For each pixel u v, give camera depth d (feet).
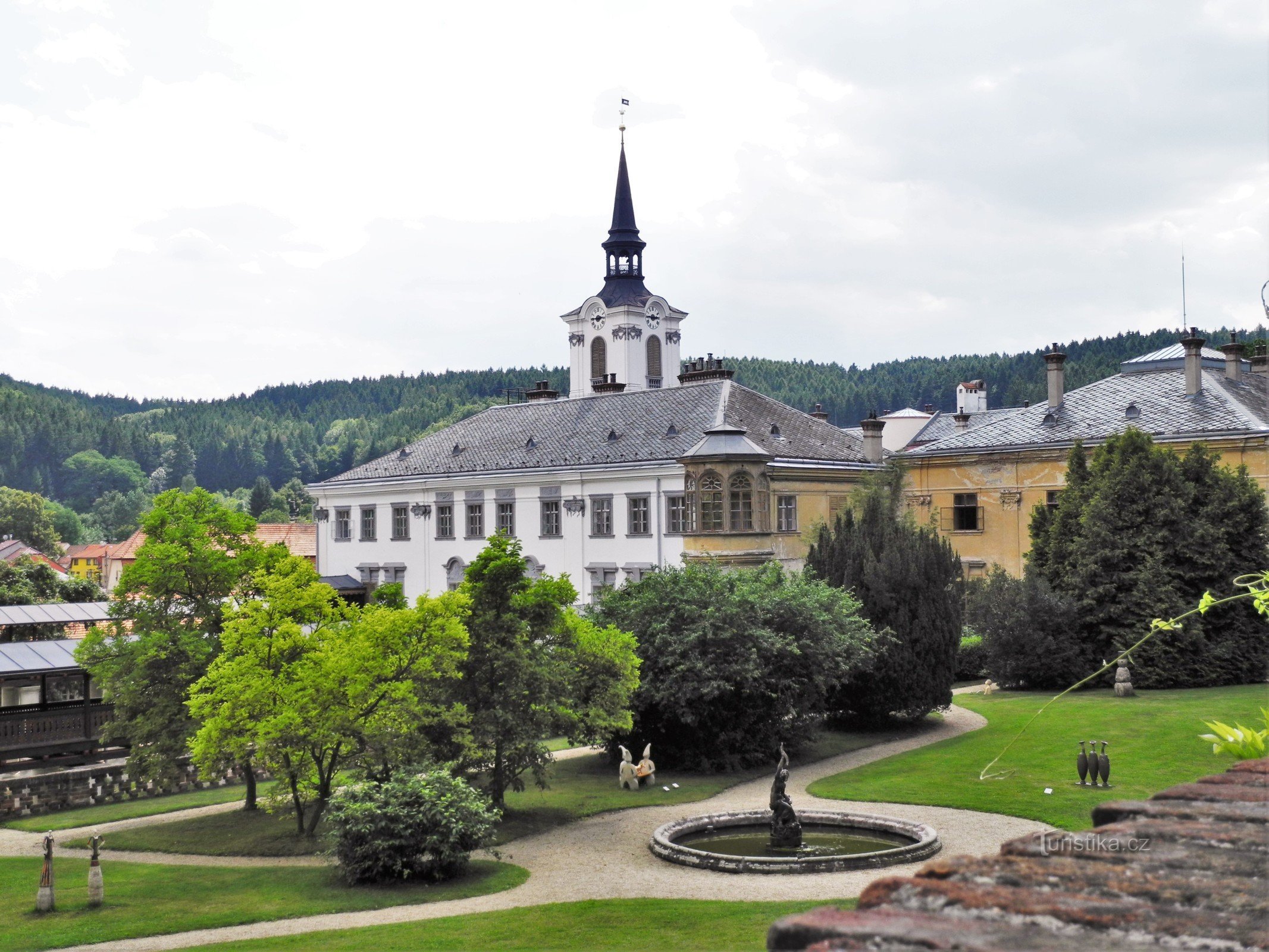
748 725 129.80
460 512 244.63
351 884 85.30
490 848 95.81
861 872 84.58
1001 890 13.05
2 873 92.02
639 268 339.36
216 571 118.73
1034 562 175.01
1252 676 158.61
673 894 79.46
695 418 218.38
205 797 129.08
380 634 99.91
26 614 149.07
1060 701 150.82
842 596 138.31
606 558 217.97
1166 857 14.47
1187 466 165.27
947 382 654.94
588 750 147.33
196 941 70.64
